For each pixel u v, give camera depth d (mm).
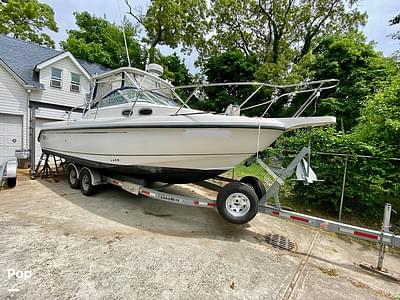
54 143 6043
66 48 15234
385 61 9734
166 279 2318
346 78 11930
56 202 4531
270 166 3717
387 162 4410
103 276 2297
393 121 4324
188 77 19750
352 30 15875
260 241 3443
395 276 2785
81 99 11281
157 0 16109
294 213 3371
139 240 3115
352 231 2998
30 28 16594
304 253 3207
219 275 2451
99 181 4949
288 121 3422
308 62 12867
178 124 3486
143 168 4062
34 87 9305
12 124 9031
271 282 2414
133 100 4320
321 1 16344
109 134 4273
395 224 4504
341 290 2389
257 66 16141
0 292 2002
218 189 4480
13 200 4605
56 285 2127
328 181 4895
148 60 17547
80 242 2955
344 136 5051
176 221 3984
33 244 2826
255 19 17484
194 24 17938
